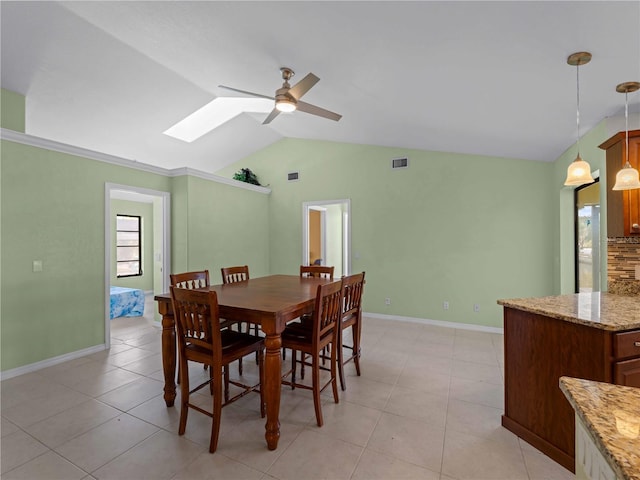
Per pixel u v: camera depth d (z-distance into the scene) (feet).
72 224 11.32
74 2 7.90
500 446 6.50
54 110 12.36
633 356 5.47
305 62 8.77
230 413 7.78
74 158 11.43
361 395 8.58
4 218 9.64
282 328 6.67
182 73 11.47
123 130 14.70
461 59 6.99
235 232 17.49
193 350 6.93
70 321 11.23
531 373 6.55
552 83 7.34
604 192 9.15
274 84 10.94
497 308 14.29
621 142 7.78
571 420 5.81
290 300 7.70
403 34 6.49
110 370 10.25
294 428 7.11
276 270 19.67
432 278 15.44
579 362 5.72
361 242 16.97
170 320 7.96
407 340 13.08
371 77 8.77
